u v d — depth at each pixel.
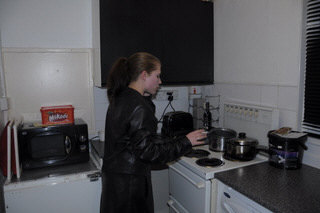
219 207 1.52
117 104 1.32
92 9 2.18
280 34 1.75
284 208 1.11
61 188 1.67
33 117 2.10
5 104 1.89
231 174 1.49
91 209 1.76
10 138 1.61
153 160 1.22
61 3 2.12
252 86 2.00
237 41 2.13
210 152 1.89
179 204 1.86
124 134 1.29
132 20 2.01
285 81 1.74
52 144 1.80
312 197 1.21
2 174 1.77
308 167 1.60
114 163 1.34
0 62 1.95
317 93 1.58
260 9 1.90
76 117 2.23
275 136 1.56
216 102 2.42
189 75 2.31
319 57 1.56
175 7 2.17
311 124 1.63
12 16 1.99
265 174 1.48
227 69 2.26
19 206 1.59
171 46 2.19
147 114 1.26
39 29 2.07
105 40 1.94
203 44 2.35
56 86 2.15
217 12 2.34
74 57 2.18
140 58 1.35
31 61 2.06
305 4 1.60
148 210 1.39
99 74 1.97
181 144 1.31
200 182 1.55
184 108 2.66
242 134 1.76
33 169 1.78
